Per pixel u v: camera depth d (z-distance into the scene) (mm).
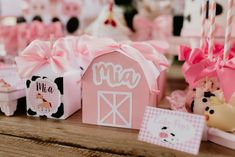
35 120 573
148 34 933
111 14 794
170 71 919
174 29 973
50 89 568
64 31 946
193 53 544
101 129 535
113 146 491
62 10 938
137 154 478
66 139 517
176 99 629
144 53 555
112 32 781
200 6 664
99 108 546
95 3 966
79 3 933
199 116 467
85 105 553
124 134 516
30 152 542
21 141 543
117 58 520
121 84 527
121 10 908
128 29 873
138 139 493
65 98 571
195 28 672
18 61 568
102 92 539
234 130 490
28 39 921
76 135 516
